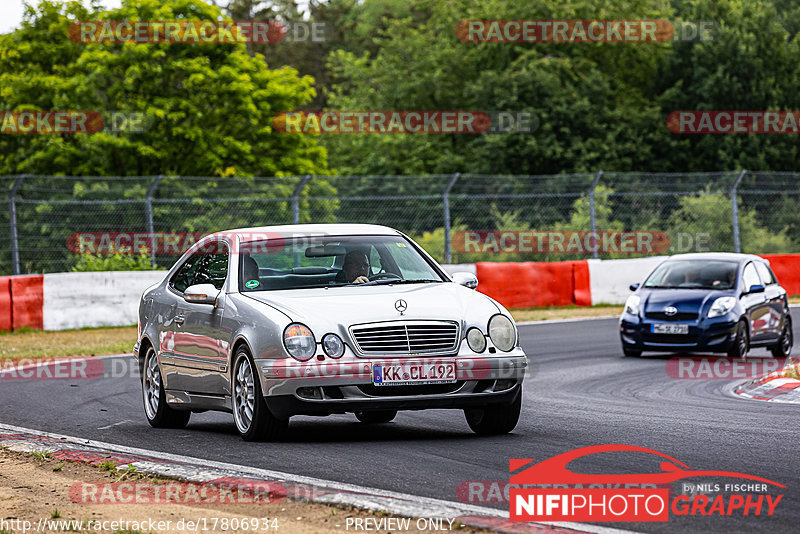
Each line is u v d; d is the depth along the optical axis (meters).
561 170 160.12
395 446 26.89
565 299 88.56
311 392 26.55
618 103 174.12
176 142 120.69
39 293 74.00
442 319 27.33
